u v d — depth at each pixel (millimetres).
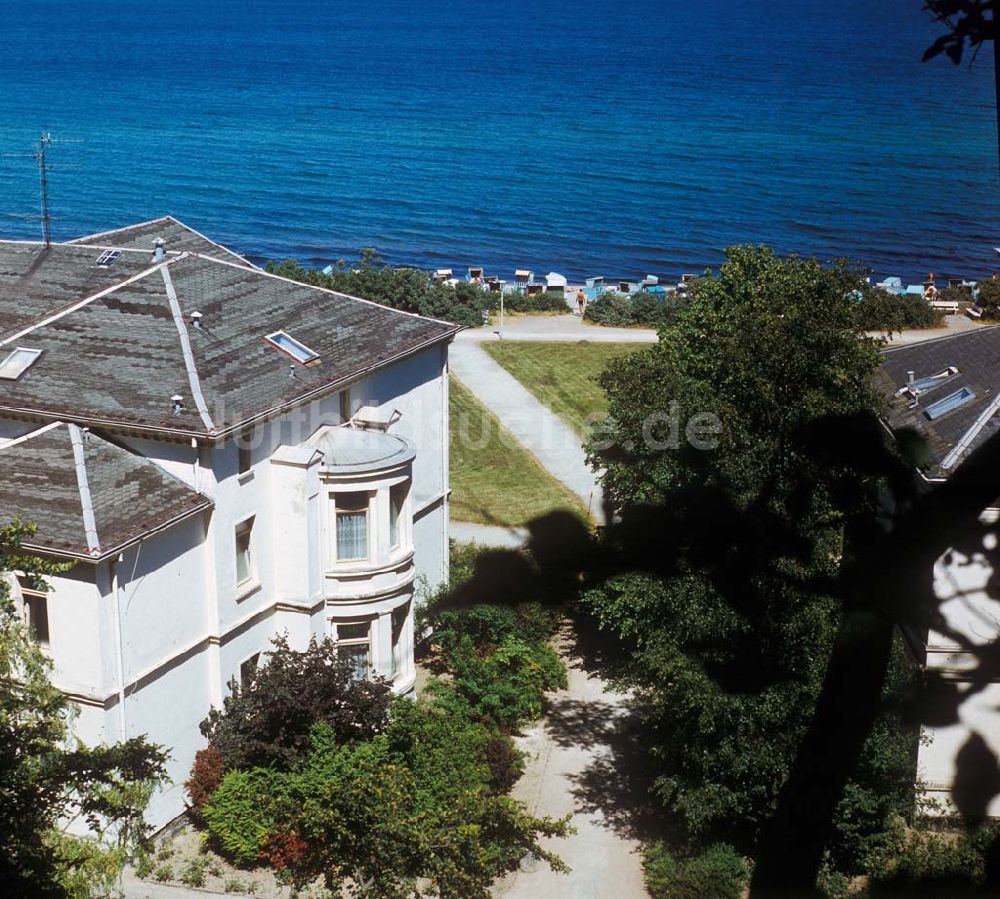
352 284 73875
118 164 159125
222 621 30547
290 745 30047
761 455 28750
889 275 114562
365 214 133375
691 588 27641
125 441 30297
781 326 30359
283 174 154500
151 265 36844
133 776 24078
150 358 31766
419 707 31953
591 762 33000
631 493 37031
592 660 37812
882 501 28984
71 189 143875
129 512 28125
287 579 32344
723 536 28062
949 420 32125
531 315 79125
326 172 156250
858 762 27734
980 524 28594
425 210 136000
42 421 30891
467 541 44844
